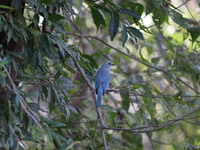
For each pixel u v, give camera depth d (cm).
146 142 1708
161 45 1398
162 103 1115
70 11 847
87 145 1228
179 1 1252
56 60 833
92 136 1241
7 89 779
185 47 1344
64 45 808
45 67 934
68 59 965
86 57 1061
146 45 1271
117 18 909
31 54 786
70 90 1134
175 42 1345
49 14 794
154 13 945
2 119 709
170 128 1055
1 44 756
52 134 708
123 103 1275
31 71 973
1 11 738
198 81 1193
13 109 754
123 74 1472
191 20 1152
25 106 726
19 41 794
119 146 1347
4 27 723
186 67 1223
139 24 963
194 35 984
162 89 1277
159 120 1211
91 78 1088
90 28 1648
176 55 1262
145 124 1268
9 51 771
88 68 1023
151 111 1162
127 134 1358
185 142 1308
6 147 723
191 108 1247
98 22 1002
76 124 1248
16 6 762
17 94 685
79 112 1268
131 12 906
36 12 777
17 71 816
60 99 892
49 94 851
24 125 768
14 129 692
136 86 1274
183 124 1242
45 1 777
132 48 1656
